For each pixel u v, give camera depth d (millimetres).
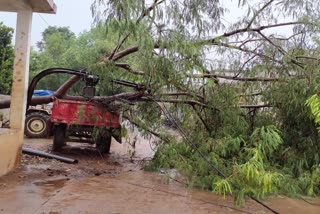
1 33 14742
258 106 7625
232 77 7516
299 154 7086
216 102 7496
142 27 5934
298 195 6316
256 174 5262
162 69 6801
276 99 7090
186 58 6852
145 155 10203
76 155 9516
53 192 5680
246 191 5430
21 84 6938
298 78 6883
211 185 6426
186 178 7074
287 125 7352
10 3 6582
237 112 7355
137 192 6059
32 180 6328
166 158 7277
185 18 6367
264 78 7344
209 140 6961
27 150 8062
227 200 5879
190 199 5820
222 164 6488
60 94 9211
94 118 8938
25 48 6930
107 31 5668
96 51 7727
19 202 5035
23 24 6910
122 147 11797
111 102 8672
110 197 5617
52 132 9953
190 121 7895
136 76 7883
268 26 7234
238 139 6621
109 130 9266
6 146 6391
